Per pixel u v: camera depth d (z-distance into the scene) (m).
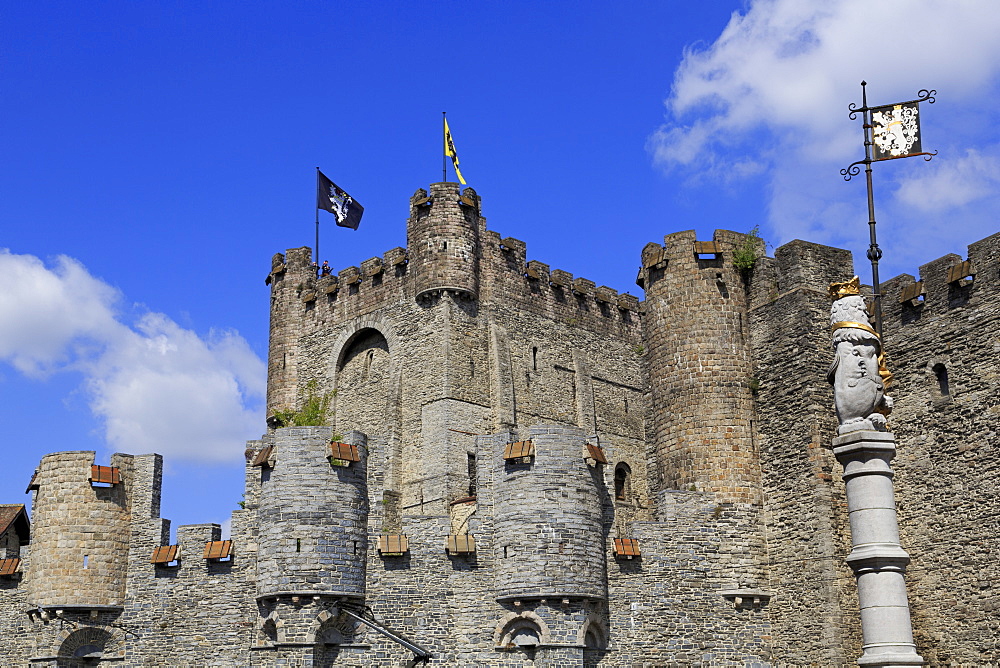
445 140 70.38
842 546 45.47
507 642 44.75
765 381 49.06
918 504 44.62
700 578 46.56
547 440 45.91
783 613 46.19
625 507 70.69
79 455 50.38
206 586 48.03
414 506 63.50
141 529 50.16
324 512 45.09
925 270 46.25
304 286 74.38
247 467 49.25
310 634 43.91
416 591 45.44
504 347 66.88
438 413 63.75
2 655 49.88
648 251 52.16
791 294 48.75
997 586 41.66
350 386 70.06
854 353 32.09
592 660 44.56
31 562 50.09
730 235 51.28
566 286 72.00
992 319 43.53
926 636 43.41
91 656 49.16
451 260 65.81
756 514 47.66
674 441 49.44
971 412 43.56
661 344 50.84
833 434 46.88
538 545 44.72
